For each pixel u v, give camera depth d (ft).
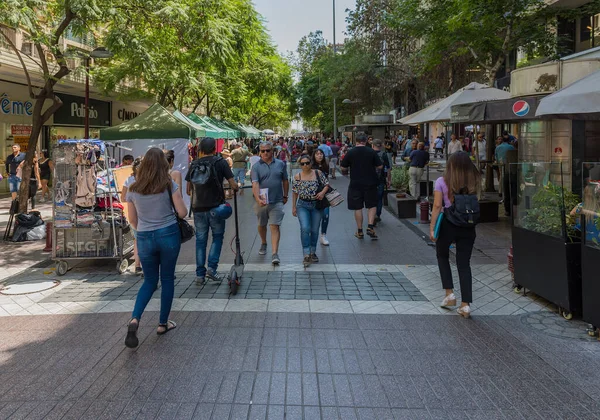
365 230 36.37
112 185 26.48
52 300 21.24
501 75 85.66
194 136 44.68
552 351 15.64
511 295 21.18
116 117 84.48
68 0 33.99
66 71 37.42
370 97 105.19
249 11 68.08
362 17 95.86
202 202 22.54
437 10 51.65
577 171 27.50
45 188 56.85
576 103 18.95
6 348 16.21
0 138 61.26
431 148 155.02
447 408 12.34
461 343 16.28
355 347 15.98
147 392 13.17
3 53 48.93
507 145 48.70
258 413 12.12
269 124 258.98
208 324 17.99
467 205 18.26
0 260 28.91
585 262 16.90
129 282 23.95
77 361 15.12
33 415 12.11
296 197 26.68
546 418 11.88
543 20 56.08
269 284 22.94
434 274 24.62
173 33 48.83
